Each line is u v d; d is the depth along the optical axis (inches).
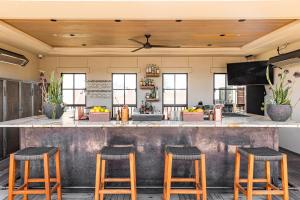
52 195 143.2
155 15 165.2
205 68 345.7
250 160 117.8
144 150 147.0
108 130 147.0
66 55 332.8
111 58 345.1
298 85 240.4
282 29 215.3
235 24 209.5
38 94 286.0
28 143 147.6
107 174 147.2
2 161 223.0
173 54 326.6
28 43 260.4
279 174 159.0
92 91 345.1
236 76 322.0
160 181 147.2
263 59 315.6
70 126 130.4
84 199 137.3
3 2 141.9
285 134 268.4
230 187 146.9
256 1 140.7
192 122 139.5
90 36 252.8
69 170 147.7
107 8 151.9
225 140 147.3
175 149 126.8
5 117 226.1
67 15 165.3
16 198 141.6
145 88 343.9
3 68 253.9
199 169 145.9
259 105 311.9
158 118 148.3
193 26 216.1
